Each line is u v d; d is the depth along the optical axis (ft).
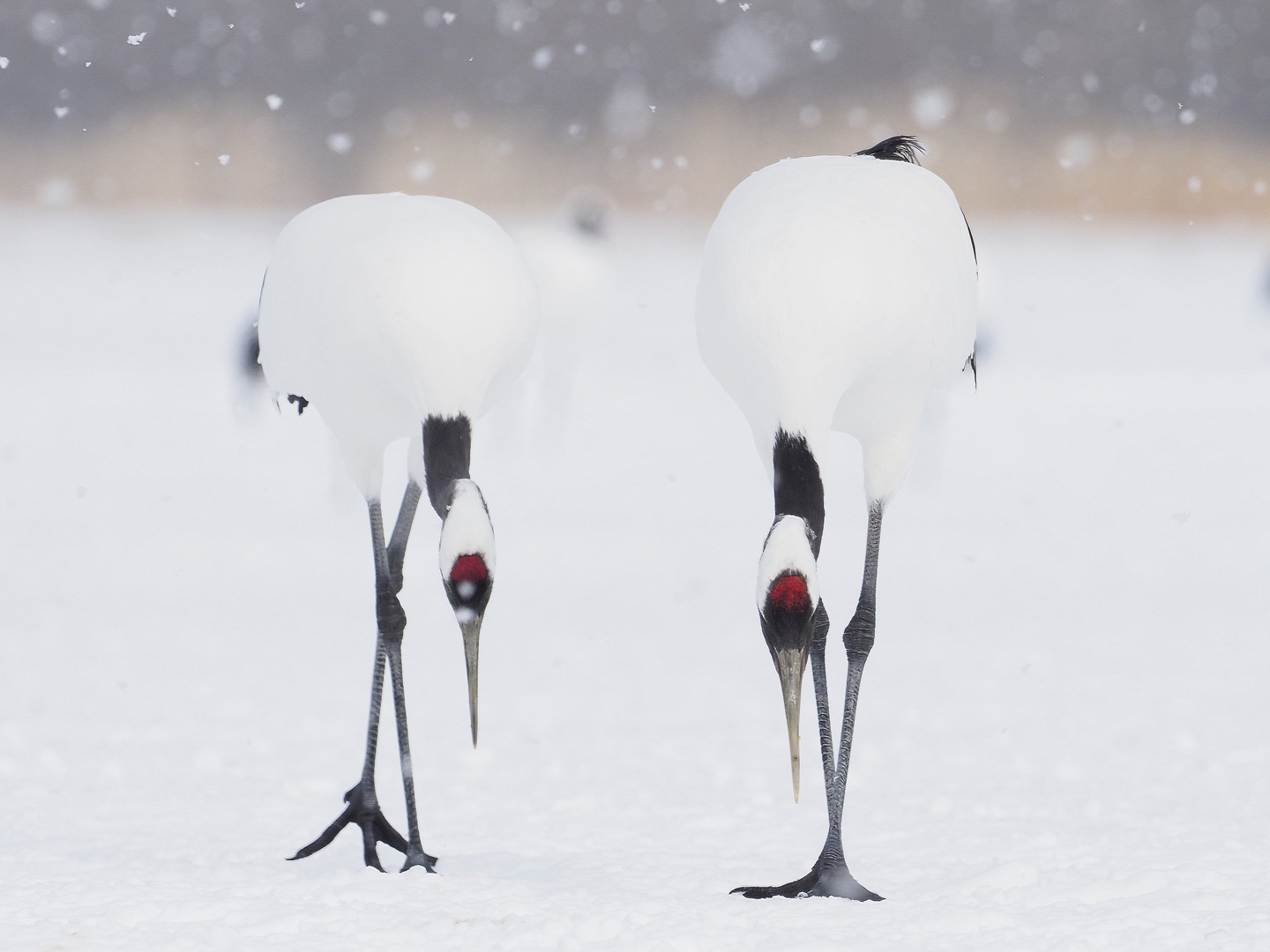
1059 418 77.71
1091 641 39.75
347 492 59.06
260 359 27.91
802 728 33.01
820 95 204.54
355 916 21.12
